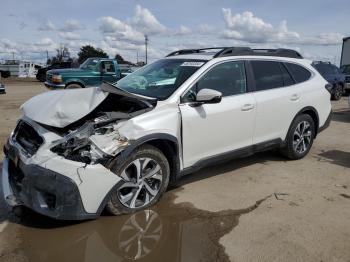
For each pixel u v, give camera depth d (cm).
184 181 531
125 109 457
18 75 4191
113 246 362
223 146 505
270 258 345
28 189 366
